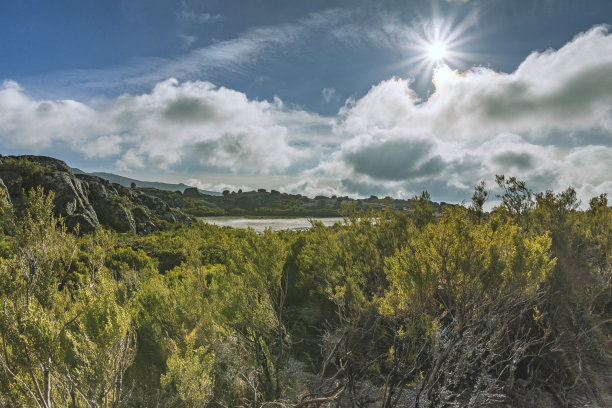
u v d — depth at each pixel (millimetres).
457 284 3318
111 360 2123
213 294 4289
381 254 5207
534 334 4574
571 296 4777
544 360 4297
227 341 3885
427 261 3381
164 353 3514
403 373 3398
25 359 2000
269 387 3648
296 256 6805
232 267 4555
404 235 5145
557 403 3852
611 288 5141
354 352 4230
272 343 4074
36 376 2064
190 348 3000
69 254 2951
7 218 2598
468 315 3336
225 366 3705
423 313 3291
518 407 3709
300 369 4605
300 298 5957
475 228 3957
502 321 3840
